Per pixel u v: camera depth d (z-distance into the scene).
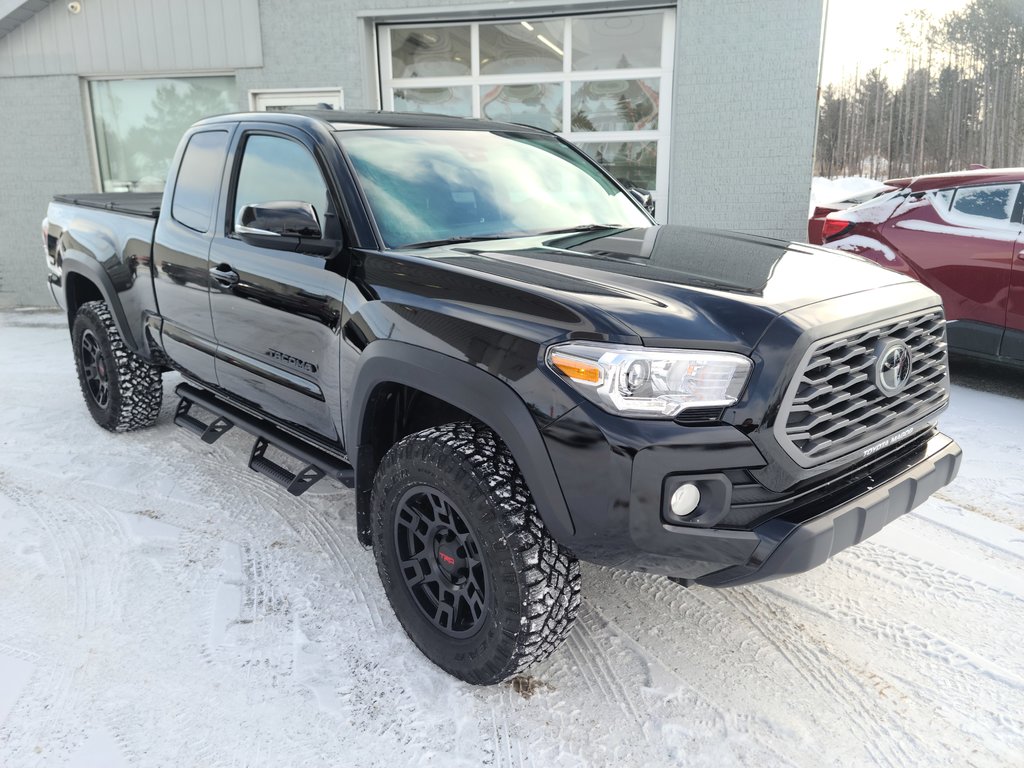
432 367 2.20
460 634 2.33
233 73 8.64
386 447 2.63
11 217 9.20
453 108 8.58
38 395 5.44
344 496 3.73
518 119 8.45
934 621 2.68
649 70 7.96
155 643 2.57
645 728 2.19
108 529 3.38
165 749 2.11
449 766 2.05
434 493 2.27
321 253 2.68
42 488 3.80
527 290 2.12
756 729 2.19
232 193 3.27
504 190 3.13
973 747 2.11
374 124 3.10
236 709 2.26
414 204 2.81
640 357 1.88
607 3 7.70
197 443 4.42
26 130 8.92
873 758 2.08
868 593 2.86
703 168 7.68
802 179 7.50
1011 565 3.02
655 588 2.92
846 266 2.54
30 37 8.65
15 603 2.81
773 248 2.80
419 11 7.95
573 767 2.05
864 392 2.12
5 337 7.58
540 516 2.10
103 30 8.53
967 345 5.11
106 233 4.14
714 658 2.51
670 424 1.89
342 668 2.45
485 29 8.29
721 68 7.42
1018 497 3.59
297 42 8.28
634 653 2.54
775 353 1.93
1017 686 2.35
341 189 2.71
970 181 5.11
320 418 2.89
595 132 8.27
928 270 5.21
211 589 2.90
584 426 1.91
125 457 4.21
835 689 2.35
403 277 2.42
